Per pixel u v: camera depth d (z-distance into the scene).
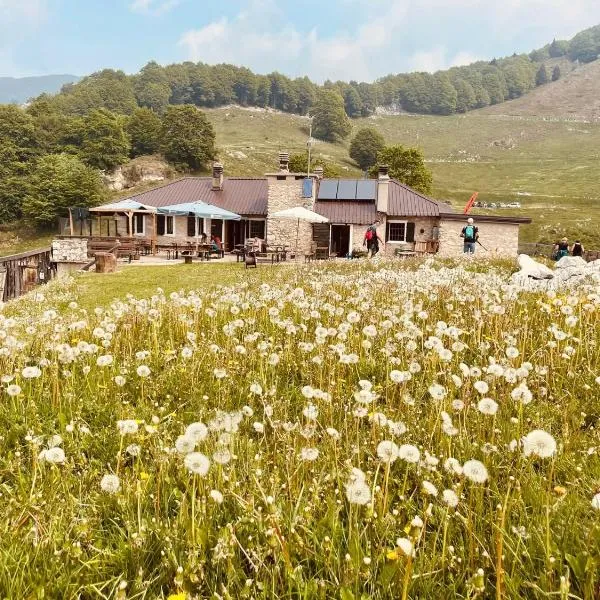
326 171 79.44
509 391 4.23
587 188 130.62
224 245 39.56
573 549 2.39
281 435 3.54
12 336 5.69
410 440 3.55
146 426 3.55
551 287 9.09
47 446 3.62
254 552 2.27
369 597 2.10
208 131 125.06
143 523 2.61
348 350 5.59
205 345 5.88
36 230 85.69
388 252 37.78
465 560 2.36
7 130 106.38
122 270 21.67
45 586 2.20
